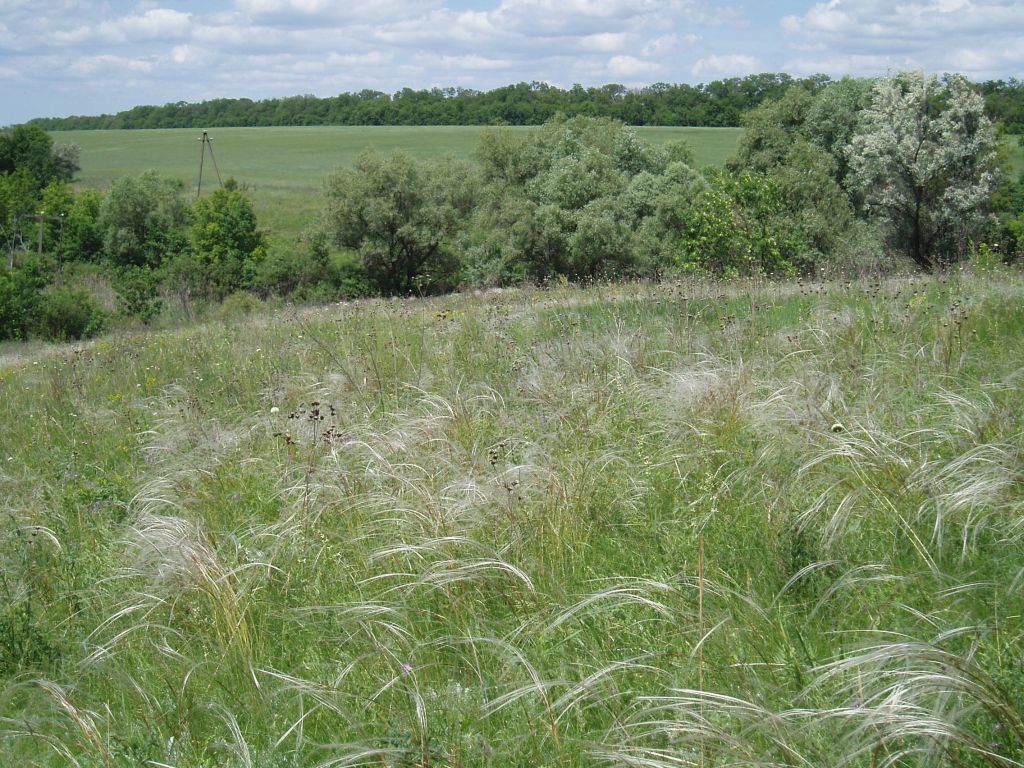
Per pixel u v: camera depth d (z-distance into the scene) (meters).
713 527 4.16
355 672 3.35
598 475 4.89
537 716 2.91
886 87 35.31
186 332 16.48
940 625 3.04
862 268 16.08
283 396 8.16
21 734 3.25
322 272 51.84
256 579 4.26
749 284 12.09
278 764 2.81
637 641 3.30
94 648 3.94
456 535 4.23
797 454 4.71
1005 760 2.27
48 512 5.70
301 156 115.88
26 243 63.38
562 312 11.48
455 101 157.25
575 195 44.03
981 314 8.11
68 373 11.38
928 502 3.92
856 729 2.49
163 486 5.81
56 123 194.75
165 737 3.11
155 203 60.66
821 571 3.56
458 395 6.77
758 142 47.66
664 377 6.77
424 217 50.78
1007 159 38.31
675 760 2.47
